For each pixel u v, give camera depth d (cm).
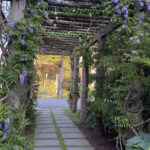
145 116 297
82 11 362
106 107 324
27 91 340
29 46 276
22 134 362
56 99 1220
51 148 352
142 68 271
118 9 283
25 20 276
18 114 281
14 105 283
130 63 272
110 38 392
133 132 277
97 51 446
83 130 486
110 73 323
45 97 1321
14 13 285
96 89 408
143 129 284
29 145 284
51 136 430
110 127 373
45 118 625
